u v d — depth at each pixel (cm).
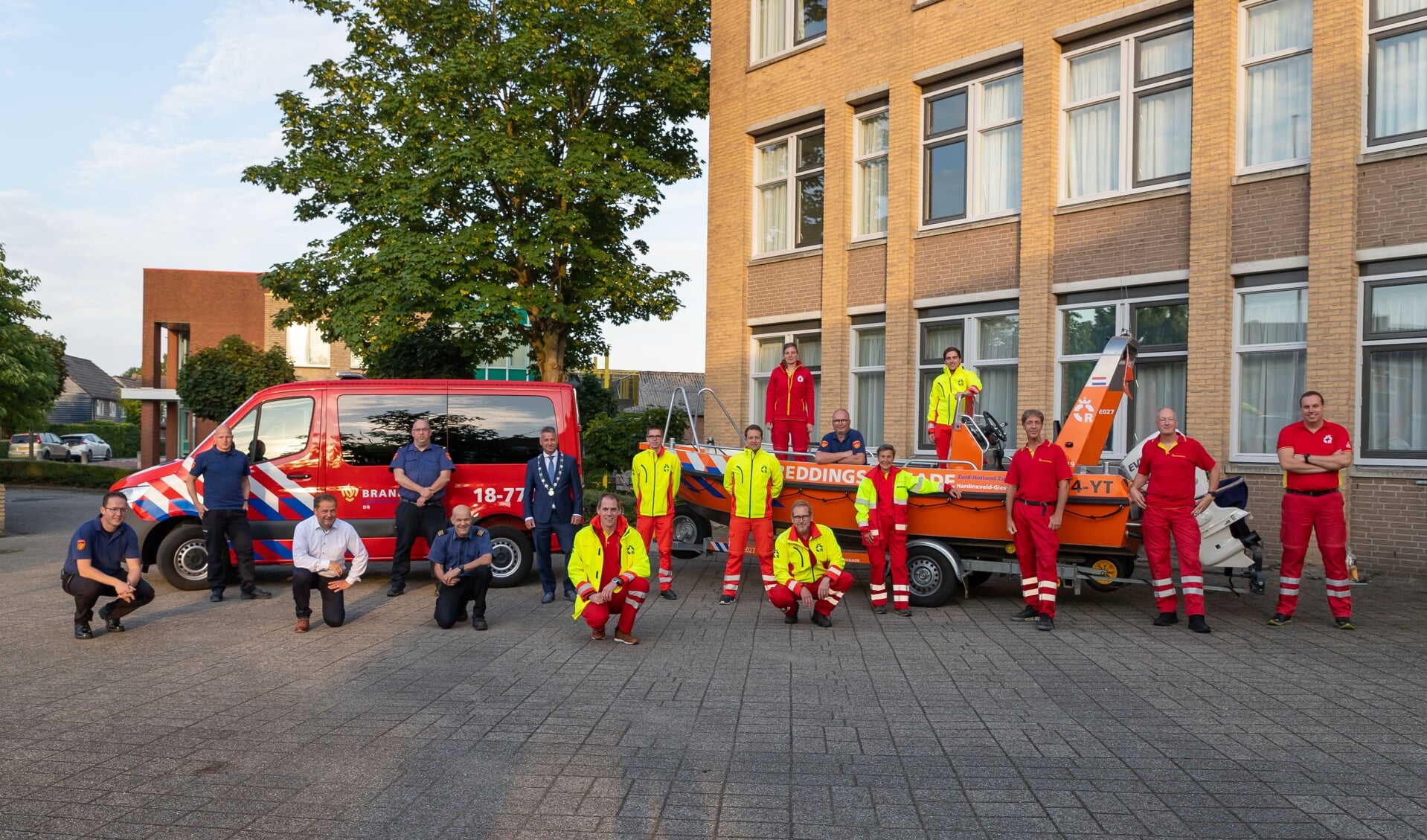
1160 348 1305
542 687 660
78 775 480
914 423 1586
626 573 805
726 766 496
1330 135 1145
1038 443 888
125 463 5500
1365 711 596
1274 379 1208
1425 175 1083
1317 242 1149
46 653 768
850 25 1683
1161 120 1322
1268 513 1185
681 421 1330
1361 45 1133
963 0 1519
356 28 2086
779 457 1230
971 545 977
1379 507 1111
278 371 3322
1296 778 477
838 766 498
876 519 957
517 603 1024
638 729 561
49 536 1722
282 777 477
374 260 1916
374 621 912
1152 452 881
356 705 611
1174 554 1162
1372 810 434
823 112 1744
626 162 2067
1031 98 1430
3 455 5128
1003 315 1488
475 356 2241
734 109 1897
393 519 1116
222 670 709
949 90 1558
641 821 423
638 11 2020
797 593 874
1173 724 571
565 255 2072
